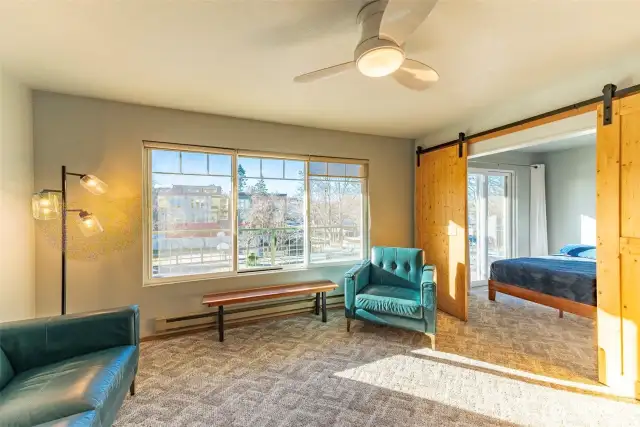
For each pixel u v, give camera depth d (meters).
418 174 4.08
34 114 2.44
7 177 2.10
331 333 2.95
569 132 2.37
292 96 2.62
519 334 2.93
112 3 1.42
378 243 3.99
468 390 2.00
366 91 2.52
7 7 1.43
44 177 2.47
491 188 5.04
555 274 3.25
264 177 3.41
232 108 2.91
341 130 3.72
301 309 3.50
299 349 2.60
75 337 1.73
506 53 1.92
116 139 2.71
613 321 2.02
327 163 3.73
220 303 2.76
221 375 2.19
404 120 3.32
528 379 2.13
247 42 1.77
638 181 1.90
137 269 2.79
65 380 1.42
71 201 2.55
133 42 1.76
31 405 1.25
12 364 1.59
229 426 1.67
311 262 3.65
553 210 5.18
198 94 2.56
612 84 2.05
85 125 2.61
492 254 5.02
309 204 3.63
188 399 1.91
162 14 1.51
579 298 3.03
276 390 2.00
